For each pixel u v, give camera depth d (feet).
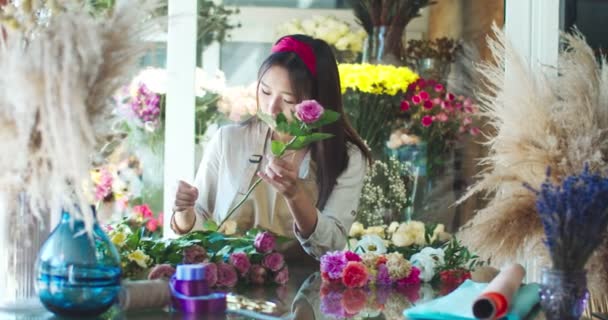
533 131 5.04
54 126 3.92
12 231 4.54
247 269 5.97
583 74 5.08
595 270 5.12
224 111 10.82
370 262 6.12
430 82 10.60
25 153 4.08
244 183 8.04
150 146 10.35
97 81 4.15
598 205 4.01
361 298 5.42
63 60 3.91
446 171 10.45
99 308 4.36
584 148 4.90
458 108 10.44
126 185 9.39
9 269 4.54
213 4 11.01
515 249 5.16
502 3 9.68
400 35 10.96
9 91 3.96
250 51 11.12
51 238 4.38
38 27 4.14
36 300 4.58
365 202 10.32
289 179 6.77
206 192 8.25
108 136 4.41
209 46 10.94
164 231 10.27
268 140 8.09
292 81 7.89
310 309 4.91
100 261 4.37
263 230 6.73
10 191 4.36
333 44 11.03
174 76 10.59
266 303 4.99
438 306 4.42
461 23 10.79
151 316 4.51
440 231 7.32
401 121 10.47
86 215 4.15
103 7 4.27
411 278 6.13
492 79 5.34
